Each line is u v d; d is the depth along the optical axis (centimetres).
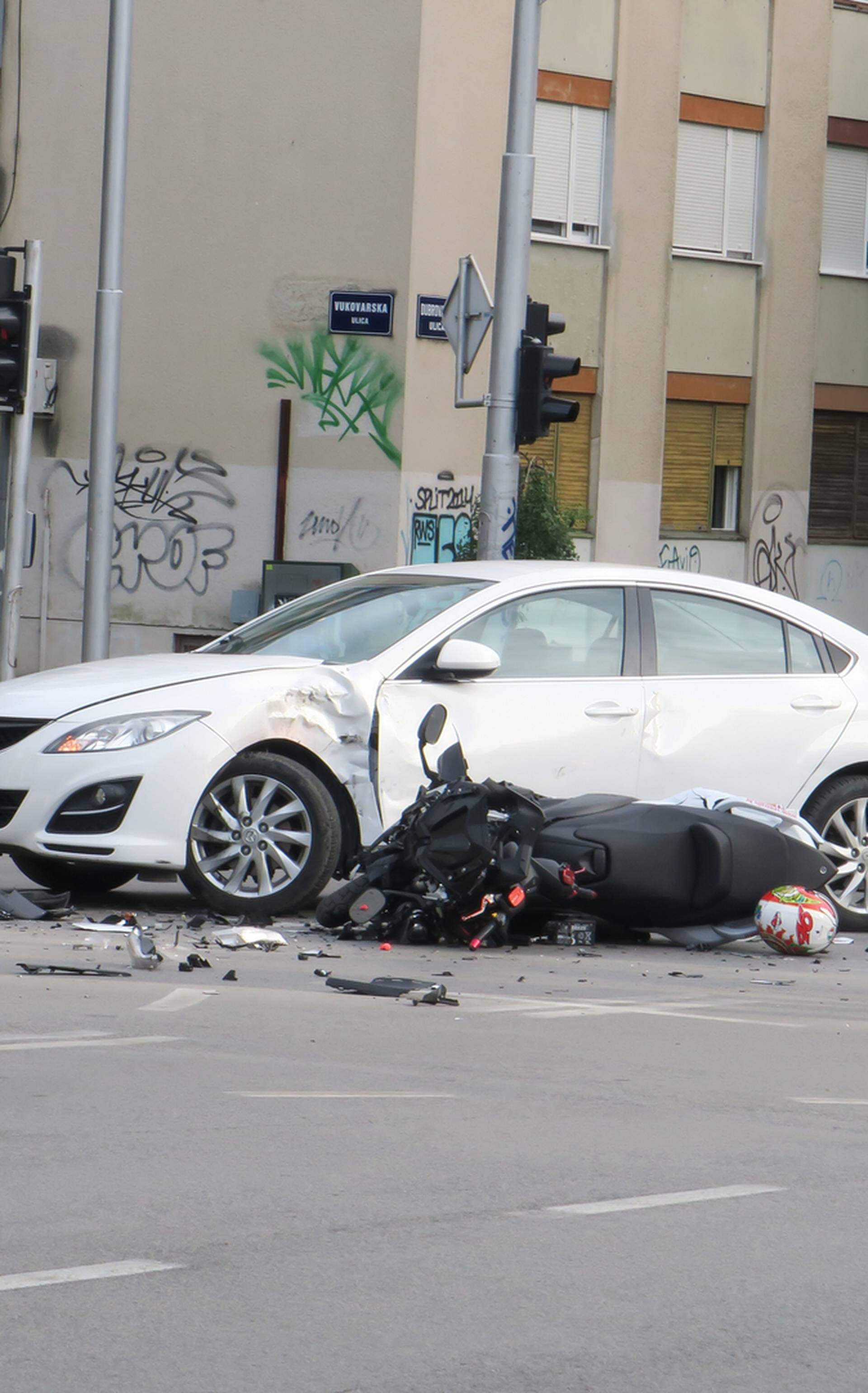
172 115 7344
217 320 7325
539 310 4750
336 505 7212
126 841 2797
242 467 7312
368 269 7156
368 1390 1037
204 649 3191
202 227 7331
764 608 3256
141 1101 1702
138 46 7362
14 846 2817
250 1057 1919
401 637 3022
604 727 3059
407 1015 2202
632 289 7781
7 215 7512
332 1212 1379
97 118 7431
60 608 7506
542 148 7531
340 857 2944
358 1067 1888
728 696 3159
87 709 2839
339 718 2927
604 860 2872
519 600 3083
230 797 2903
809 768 3203
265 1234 1317
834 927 2944
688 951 2934
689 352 7988
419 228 7112
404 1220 1363
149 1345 1095
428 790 2839
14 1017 2078
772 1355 1115
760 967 2784
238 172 7288
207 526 7356
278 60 7225
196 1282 1210
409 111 7075
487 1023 2173
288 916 2994
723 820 2936
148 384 7394
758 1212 1420
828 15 8206
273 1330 1127
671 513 8038
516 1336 1131
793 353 8231
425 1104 1734
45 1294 1177
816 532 8456
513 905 2806
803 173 8194
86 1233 1306
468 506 7300
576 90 7600
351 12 7138
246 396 7300
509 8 7244
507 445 4731
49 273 7488
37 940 2653
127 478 7425
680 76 7856
